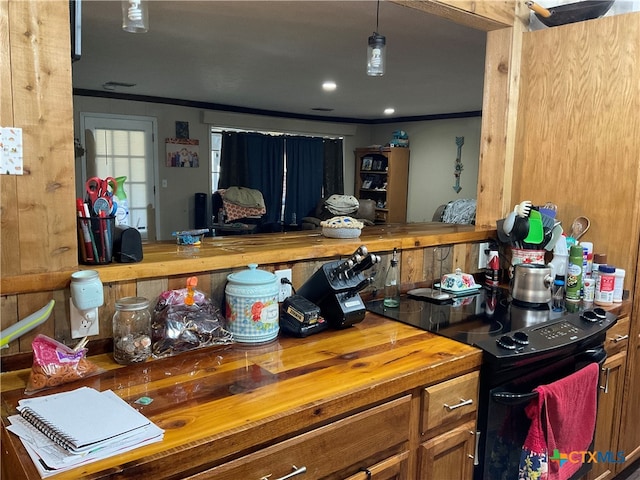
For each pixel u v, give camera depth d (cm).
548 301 208
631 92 213
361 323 179
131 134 648
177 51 402
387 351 150
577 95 230
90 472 87
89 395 114
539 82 242
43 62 121
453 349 153
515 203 256
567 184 236
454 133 792
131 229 144
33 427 101
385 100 654
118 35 358
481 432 157
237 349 151
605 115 222
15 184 122
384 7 289
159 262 147
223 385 124
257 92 606
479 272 248
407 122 857
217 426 103
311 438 115
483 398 156
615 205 222
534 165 247
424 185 845
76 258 133
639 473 254
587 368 179
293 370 134
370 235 221
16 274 124
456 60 418
